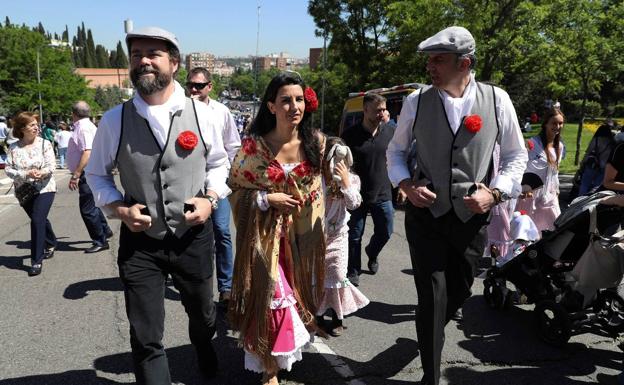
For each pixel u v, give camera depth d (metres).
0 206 10.45
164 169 2.78
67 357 3.65
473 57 3.04
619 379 3.29
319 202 3.34
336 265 3.88
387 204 5.36
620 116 42.75
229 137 4.41
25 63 48.06
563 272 4.20
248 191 3.21
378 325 4.27
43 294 5.00
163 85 2.73
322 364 3.58
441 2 17.08
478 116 3.05
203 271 2.95
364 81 27.14
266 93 3.17
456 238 3.15
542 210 5.30
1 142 19.39
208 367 3.32
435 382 3.10
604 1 14.86
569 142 27.12
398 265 6.09
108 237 7.46
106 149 2.80
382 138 5.19
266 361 3.13
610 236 3.71
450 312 3.36
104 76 112.69
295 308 3.25
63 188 13.41
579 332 3.89
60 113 49.25
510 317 4.46
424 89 3.21
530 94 34.12
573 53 15.09
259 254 3.12
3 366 3.51
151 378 2.72
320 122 29.88
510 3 15.59
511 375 3.47
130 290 2.77
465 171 3.09
